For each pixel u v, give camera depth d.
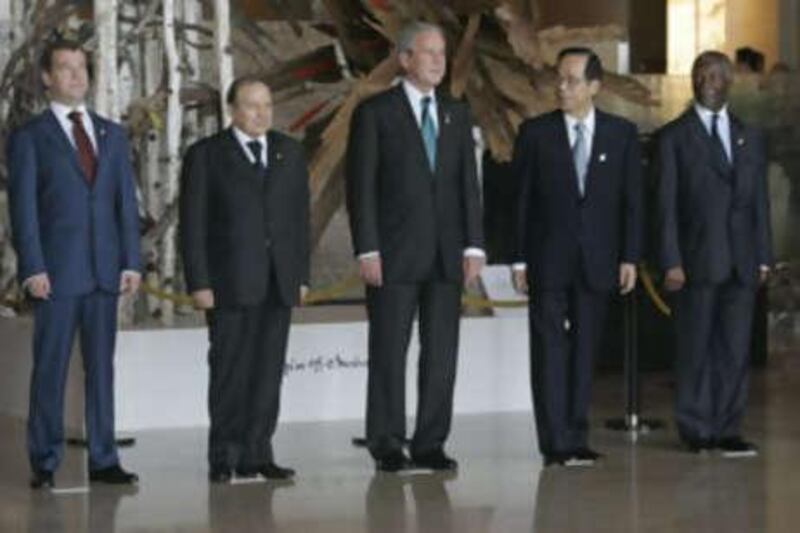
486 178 30.62
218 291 21.58
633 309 26.12
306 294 24.70
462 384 27.44
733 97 36.38
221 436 21.91
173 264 27.84
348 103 28.62
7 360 28.09
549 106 29.17
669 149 23.11
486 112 29.09
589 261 22.36
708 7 42.47
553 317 22.55
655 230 23.19
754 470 22.25
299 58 30.30
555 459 22.59
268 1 32.06
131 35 28.09
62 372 21.38
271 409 21.94
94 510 20.08
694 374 23.53
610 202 22.47
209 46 28.52
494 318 27.58
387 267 21.83
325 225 28.83
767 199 23.41
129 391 26.20
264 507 20.12
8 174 21.20
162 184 27.94
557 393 22.59
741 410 23.66
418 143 21.86
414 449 22.52
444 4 29.44
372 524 19.12
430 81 21.88
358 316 28.56
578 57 22.33
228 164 21.59
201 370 26.47
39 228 21.12
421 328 22.28
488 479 21.70
